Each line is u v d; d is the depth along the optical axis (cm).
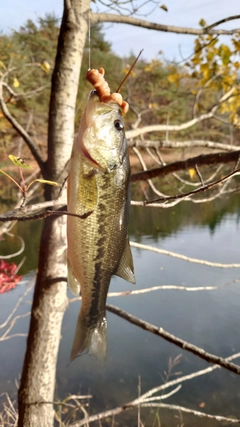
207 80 101
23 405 57
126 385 126
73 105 60
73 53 59
